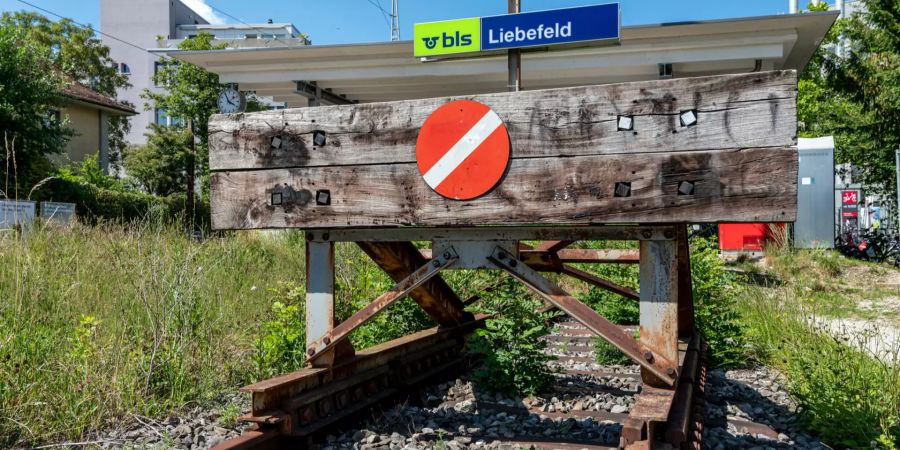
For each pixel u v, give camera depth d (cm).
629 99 345
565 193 356
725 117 329
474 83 1226
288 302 733
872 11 1817
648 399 339
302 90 1177
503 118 368
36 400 433
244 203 422
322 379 429
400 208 390
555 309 875
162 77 3609
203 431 433
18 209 813
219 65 1191
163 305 558
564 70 1077
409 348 543
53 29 5153
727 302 738
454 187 376
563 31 397
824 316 888
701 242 786
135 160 3594
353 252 859
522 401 528
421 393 536
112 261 718
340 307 679
